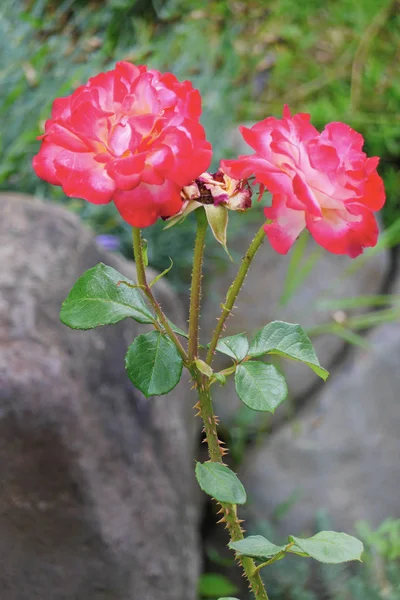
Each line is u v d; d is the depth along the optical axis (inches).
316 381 86.3
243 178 30.6
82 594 53.1
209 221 31.3
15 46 86.5
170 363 32.0
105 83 30.6
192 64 93.5
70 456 50.1
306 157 30.2
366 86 106.7
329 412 84.1
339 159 30.0
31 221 60.1
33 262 56.5
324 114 103.0
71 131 30.0
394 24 110.3
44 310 53.9
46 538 51.7
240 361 32.6
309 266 88.0
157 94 30.2
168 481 61.1
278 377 32.1
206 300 87.8
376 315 88.3
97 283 32.4
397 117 101.1
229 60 95.3
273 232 30.5
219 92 92.5
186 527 63.7
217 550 81.7
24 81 83.7
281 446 84.0
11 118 83.4
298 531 81.7
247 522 82.7
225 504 32.5
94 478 52.1
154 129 29.9
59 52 87.9
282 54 109.9
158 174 29.7
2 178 78.9
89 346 55.7
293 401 86.2
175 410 67.0
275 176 30.1
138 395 59.4
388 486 82.5
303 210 30.1
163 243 85.2
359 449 82.9
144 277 32.1
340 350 87.8
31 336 51.5
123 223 82.4
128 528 54.5
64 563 52.4
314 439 83.4
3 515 50.7
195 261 32.0
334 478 82.5
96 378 55.4
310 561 78.1
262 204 88.0
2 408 48.3
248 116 104.9
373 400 84.0
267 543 31.9
